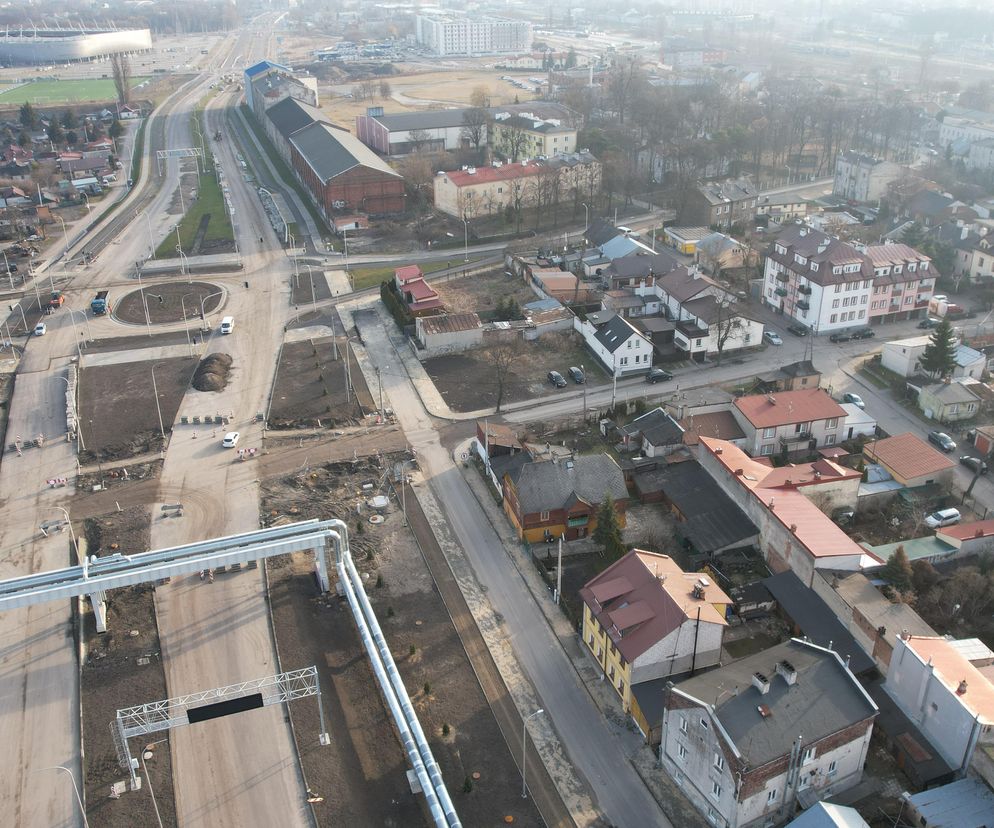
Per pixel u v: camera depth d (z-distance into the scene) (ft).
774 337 473.67
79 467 369.09
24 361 463.42
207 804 221.05
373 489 351.05
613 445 376.27
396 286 529.45
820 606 274.98
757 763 199.00
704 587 253.03
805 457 366.43
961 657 237.45
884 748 233.55
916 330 486.38
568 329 484.74
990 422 393.29
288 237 638.94
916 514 322.75
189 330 497.46
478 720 246.27
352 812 218.79
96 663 265.13
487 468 356.18
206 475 360.69
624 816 218.59
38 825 217.36
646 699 240.73
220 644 271.28
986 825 202.49
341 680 258.37
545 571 302.25
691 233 615.16
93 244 645.10
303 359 460.14
